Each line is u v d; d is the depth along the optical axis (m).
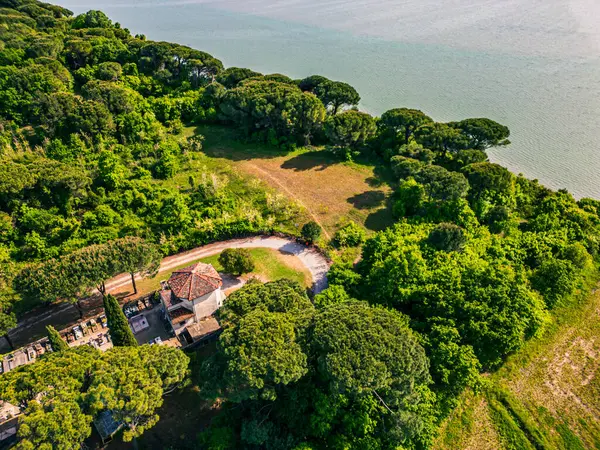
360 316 41.28
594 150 93.94
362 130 90.31
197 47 181.38
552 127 103.38
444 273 54.72
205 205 74.56
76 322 55.12
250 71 118.44
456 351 45.84
